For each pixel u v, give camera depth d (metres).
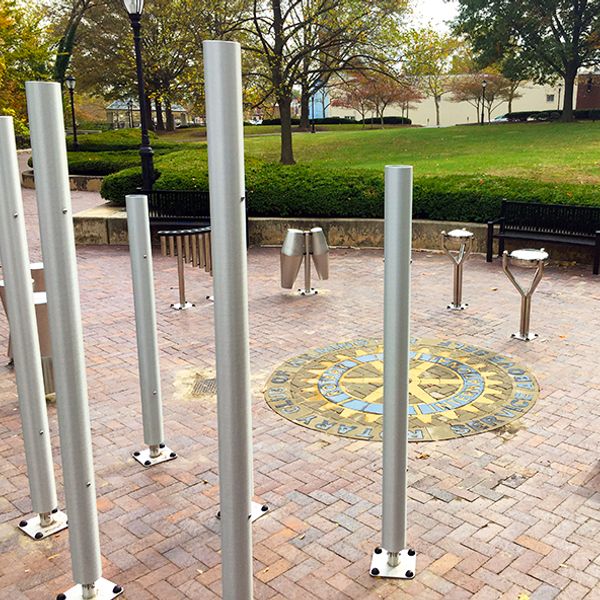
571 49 32.38
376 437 5.76
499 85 45.38
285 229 13.80
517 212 11.95
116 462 5.46
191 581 4.07
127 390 6.85
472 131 31.33
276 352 7.77
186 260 9.53
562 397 6.44
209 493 5.01
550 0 30.81
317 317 9.03
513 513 4.64
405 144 28.56
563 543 4.31
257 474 5.22
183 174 14.73
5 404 6.61
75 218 14.47
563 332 8.23
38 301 6.39
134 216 5.03
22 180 25.86
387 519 4.00
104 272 11.89
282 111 24.69
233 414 3.16
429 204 13.22
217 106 2.87
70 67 38.88
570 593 3.87
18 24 26.92
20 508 4.89
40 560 4.32
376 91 40.72
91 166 24.86
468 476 5.12
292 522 4.61
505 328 8.41
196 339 8.36
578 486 4.96
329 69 24.53
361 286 10.58
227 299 3.04
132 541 4.46
